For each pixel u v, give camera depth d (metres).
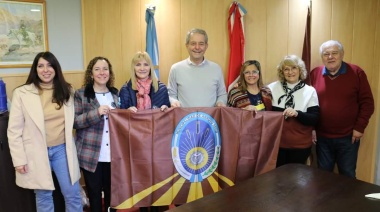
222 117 2.26
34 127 1.97
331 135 2.63
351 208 1.38
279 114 2.20
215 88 2.52
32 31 2.77
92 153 2.10
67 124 2.05
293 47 3.17
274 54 3.21
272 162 2.21
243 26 3.08
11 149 1.95
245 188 1.60
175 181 2.22
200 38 2.38
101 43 3.09
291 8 3.12
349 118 2.56
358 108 2.58
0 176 2.12
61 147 2.08
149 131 2.15
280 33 3.17
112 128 2.09
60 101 2.03
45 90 2.04
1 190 2.13
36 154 1.98
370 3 2.95
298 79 2.56
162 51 3.23
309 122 2.43
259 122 2.21
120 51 3.16
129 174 2.14
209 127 2.25
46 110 2.01
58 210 2.43
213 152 2.27
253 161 2.23
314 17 3.07
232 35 3.06
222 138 2.26
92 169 2.10
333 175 1.77
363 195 1.51
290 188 1.60
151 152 2.16
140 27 3.17
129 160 2.13
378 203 1.43
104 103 2.17
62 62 2.95
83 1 2.97
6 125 2.14
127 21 3.13
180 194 2.24
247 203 1.44
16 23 2.68
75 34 2.99
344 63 2.60
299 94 2.51
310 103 2.50
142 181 2.16
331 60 2.51
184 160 2.22
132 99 2.23
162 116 2.16
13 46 2.69
